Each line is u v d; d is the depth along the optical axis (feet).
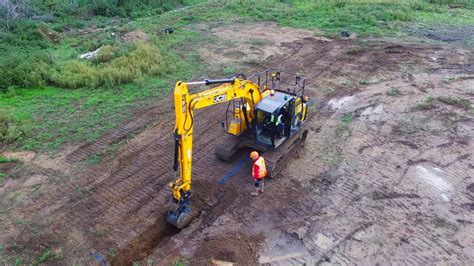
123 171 41.60
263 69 67.00
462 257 31.58
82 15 99.81
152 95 57.77
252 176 40.65
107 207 36.60
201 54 73.46
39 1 101.45
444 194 38.55
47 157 43.78
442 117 52.19
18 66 61.52
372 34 85.15
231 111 53.88
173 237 33.40
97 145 46.01
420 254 31.81
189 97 29.32
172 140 47.19
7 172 41.34
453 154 44.70
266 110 37.11
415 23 93.56
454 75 64.69
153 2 110.93
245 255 31.50
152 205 36.83
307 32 86.84
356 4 109.40
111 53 67.92
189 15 100.32
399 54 73.61
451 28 89.66
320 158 43.80
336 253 31.89
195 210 35.99
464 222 35.12
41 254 31.65
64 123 50.29
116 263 31.24
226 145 41.86
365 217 35.53
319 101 56.49
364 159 43.65
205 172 41.24
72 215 35.63
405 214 35.94
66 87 60.34
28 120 50.47
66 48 77.25
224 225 34.60
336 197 37.96
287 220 35.19
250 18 97.81
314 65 68.90
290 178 40.55
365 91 59.47
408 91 59.21
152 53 68.28
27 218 35.19
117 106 54.60
